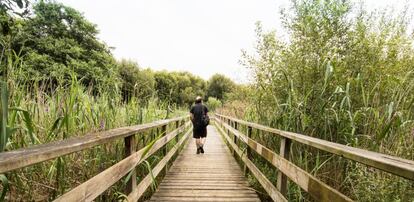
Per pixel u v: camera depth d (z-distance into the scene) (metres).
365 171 2.36
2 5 1.74
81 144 1.39
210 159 6.10
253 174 3.92
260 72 4.34
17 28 2.01
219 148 8.02
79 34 24.94
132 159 2.33
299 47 3.67
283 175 2.43
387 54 3.37
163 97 6.07
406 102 2.73
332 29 3.38
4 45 1.81
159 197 3.34
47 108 2.32
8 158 0.89
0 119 1.13
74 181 2.24
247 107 6.06
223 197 3.37
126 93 3.99
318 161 2.59
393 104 2.50
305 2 3.68
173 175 4.50
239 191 3.62
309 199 2.76
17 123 1.79
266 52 4.29
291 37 3.91
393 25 3.61
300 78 3.57
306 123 3.02
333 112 3.03
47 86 2.47
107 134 1.87
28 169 1.86
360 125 2.95
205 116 6.94
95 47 25.59
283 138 2.42
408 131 2.54
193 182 4.05
